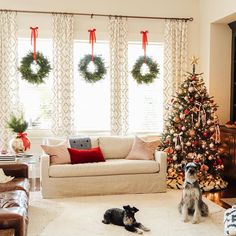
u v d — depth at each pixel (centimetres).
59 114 588
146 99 632
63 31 584
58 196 458
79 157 480
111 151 526
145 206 421
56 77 584
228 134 556
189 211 383
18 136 478
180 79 621
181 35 623
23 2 577
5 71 566
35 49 571
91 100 614
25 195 322
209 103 534
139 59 610
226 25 611
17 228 231
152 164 483
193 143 523
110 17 602
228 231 250
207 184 513
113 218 357
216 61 610
